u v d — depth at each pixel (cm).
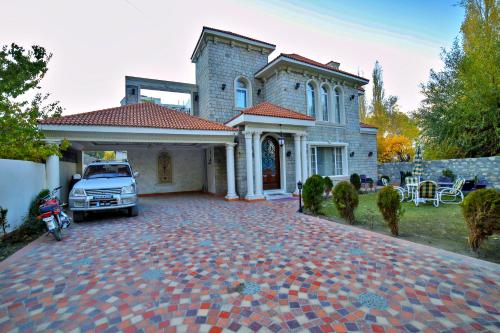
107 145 1448
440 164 1529
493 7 1596
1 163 593
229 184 1252
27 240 603
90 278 377
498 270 369
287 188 1433
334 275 369
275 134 1401
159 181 1659
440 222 700
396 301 294
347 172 1675
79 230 686
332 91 1633
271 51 1644
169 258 457
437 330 239
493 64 1370
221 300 305
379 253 459
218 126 1214
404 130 3259
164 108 1409
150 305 297
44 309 292
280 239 564
